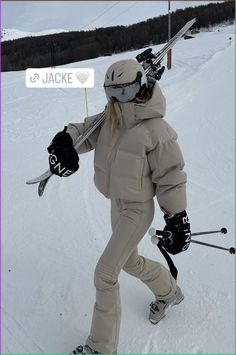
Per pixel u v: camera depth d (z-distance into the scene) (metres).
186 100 8.28
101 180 2.14
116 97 1.94
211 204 4.14
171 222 2.03
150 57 2.20
